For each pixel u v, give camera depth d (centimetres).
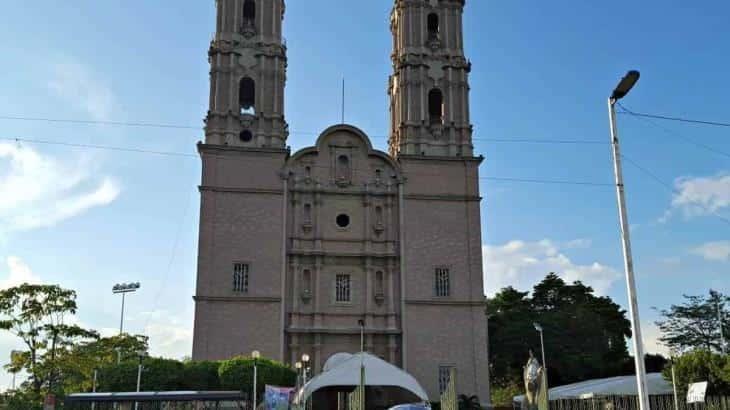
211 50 7350
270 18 7519
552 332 9069
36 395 6072
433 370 6794
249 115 7225
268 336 6662
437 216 7206
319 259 6969
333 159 7288
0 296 6259
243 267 6812
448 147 7438
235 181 7000
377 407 6650
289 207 7100
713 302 9144
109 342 8256
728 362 5512
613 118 3061
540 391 2612
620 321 10256
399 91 7700
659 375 6041
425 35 7731
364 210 7194
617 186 2997
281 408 4747
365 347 6812
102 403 4297
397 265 7088
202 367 6144
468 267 7100
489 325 9481
